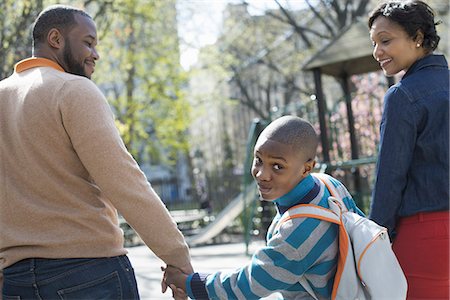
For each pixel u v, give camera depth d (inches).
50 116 93.7
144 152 968.3
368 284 86.3
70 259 93.3
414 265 106.3
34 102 95.0
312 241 86.7
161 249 95.5
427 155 106.2
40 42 103.1
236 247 406.0
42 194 94.7
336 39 349.7
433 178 105.3
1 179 97.5
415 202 106.2
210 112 857.5
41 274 93.7
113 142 93.3
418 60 112.1
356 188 370.3
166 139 805.9
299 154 88.0
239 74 860.0
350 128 371.2
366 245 86.9
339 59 339.6
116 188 92.6
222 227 426.0
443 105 105.9
